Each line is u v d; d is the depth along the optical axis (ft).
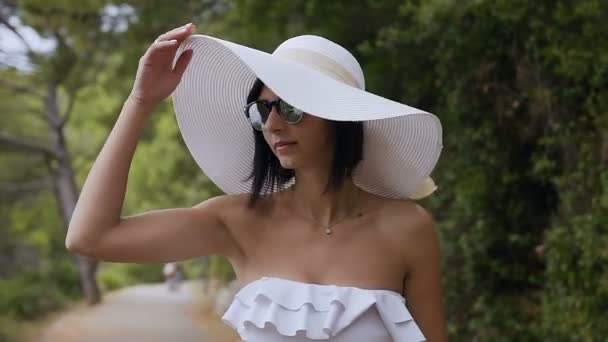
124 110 6.54
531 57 16.33
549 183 17.37
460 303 19.42
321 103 6.23
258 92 6.79
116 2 30.83
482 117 18.28
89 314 65.31
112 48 36.52
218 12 30.78
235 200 6.97
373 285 6.56
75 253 6.43
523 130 17.49
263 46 24.47
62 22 33.86
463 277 19.36
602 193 14.33
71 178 68.49
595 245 13.74
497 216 18.16
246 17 23.91
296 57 6.71
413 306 6.93
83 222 6.33
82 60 41.78
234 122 7.44
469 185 17.89
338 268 6.57
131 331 52.80
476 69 17.78
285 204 6.86
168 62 6.51
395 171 7.36
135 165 79.87
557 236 15.06
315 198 6.73
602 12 14.57
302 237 6.70
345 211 6.81
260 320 6.38
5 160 72.90
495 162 17.93
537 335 16.65
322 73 6.56
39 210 81.66
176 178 63.00
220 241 6.91
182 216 6.72
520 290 18.60
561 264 15.07
